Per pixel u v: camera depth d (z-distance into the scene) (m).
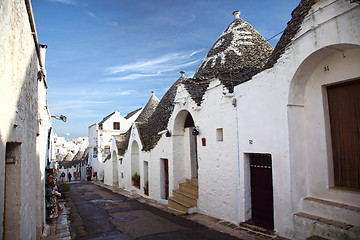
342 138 5.38
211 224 7.42
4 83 3.15
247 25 10.82
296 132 5.81
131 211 10.34
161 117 14.03
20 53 4.03
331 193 5.37
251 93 6.77
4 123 3.14
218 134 8.17
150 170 13.44
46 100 10.49
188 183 10.83
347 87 5.29
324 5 4.94
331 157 5.53
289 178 5.65
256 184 6.98
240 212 7.09
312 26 5.17
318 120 5.66
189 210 8.93
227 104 7.66
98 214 10.12
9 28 3.35
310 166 5.82
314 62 5.47
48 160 12.20
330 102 5.57
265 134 6.32
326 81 5.45
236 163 7.26
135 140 16.08
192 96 9.51
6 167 3.95
